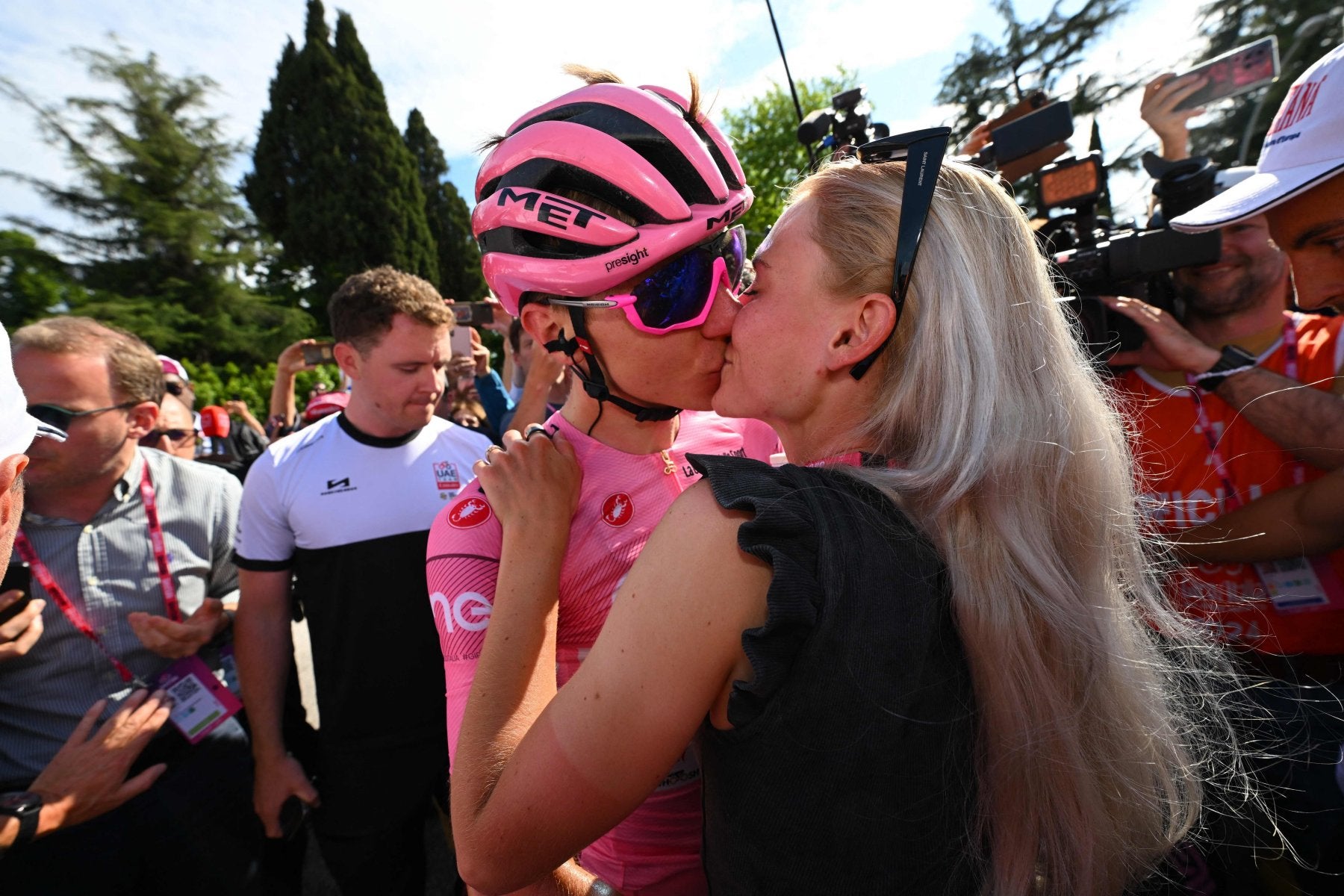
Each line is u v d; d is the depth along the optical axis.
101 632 1.63
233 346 25.56
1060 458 0.69
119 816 1.59
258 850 1.84
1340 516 1.29
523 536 0.84
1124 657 0.70
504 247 0.92
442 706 1.85
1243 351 1.55
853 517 0.63
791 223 0.80
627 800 0.63
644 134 0.85
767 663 0.57
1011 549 0.64
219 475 1.95
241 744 1.87
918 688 0.61
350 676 1.79
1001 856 0.65
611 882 1.01
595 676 0.63
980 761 0.66
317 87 27.64
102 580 1.64
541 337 0.97
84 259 25.25
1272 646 1.45
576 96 0.90
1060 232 1.85
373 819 1.82
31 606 1.48
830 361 0.76
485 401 3.45
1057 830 0.66
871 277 0.73
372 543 1.78
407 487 1.84
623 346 0.91
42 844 1.49
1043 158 1.96
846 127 2.15
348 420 1.88
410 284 1.83
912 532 0.65
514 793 0.63
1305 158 1.19
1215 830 1.11
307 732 2.08
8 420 0.83
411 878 1.92
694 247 0.87
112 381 1.60
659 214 0.83
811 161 2.20
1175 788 0.77
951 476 0.66
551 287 0.88
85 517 1.64
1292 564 1.43
